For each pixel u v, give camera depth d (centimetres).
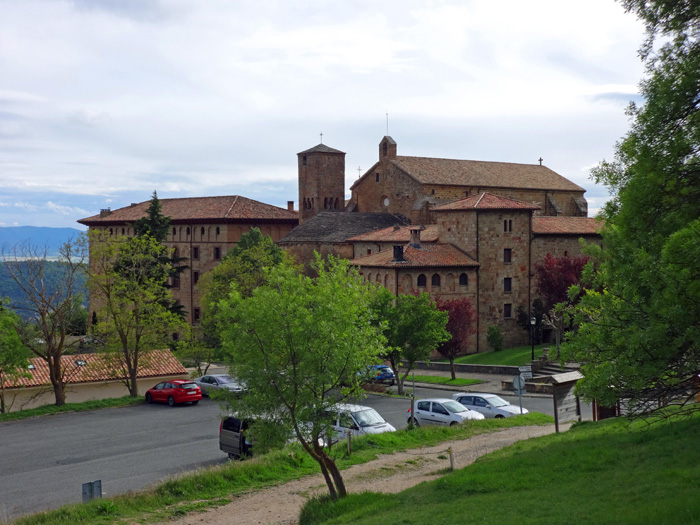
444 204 8338
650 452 2103
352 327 2312
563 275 7162
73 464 3186
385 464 2858
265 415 2281
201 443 3616
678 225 2098
